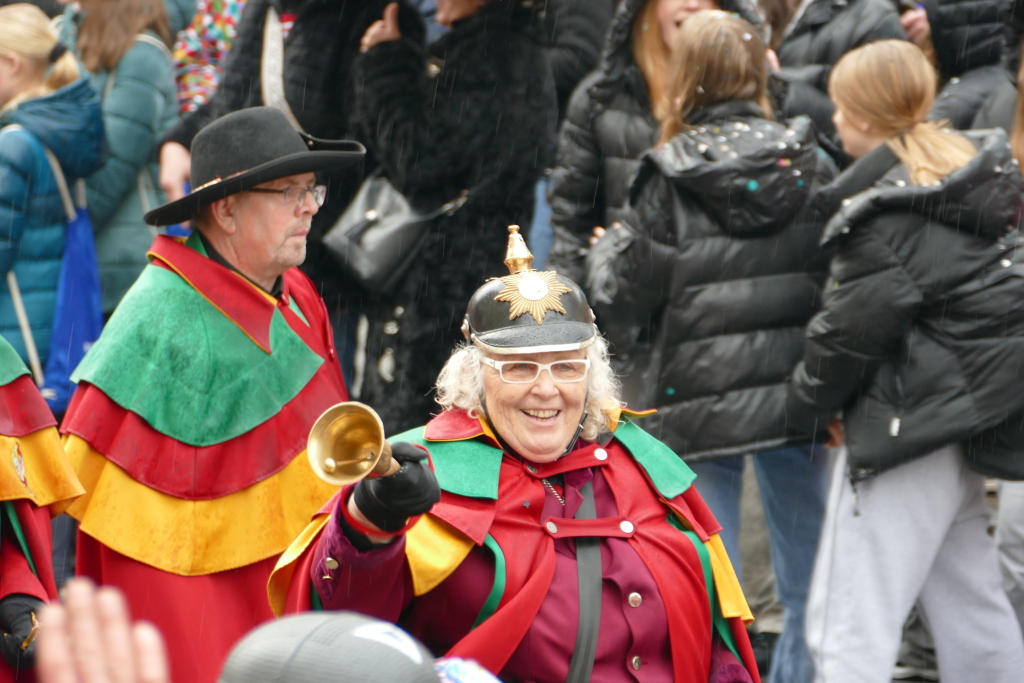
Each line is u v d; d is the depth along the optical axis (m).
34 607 11.41
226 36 23.94
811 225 16.03
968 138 14.78
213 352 13.84
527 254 10.47
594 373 10.66
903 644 18.72
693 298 15.94
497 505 10.05
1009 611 15.45
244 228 14.12
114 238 20.27
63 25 21.97
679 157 15.69
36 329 19.14
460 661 6.36
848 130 15.37
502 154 18.05
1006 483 17.69
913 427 14.48
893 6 19.50
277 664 4.54
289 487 14.08
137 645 4.36
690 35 16.05
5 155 18.64
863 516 14.85
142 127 20.22
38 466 12.25
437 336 18.28
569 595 9.88
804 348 15.44
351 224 17.98
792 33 20.00
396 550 9.00
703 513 10.96
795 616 17.52
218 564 13.70
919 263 14.32
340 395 14.89
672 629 10.07
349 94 18.14
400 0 17.92
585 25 22.17
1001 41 20.11
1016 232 14.63
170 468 13.55
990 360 14.24
